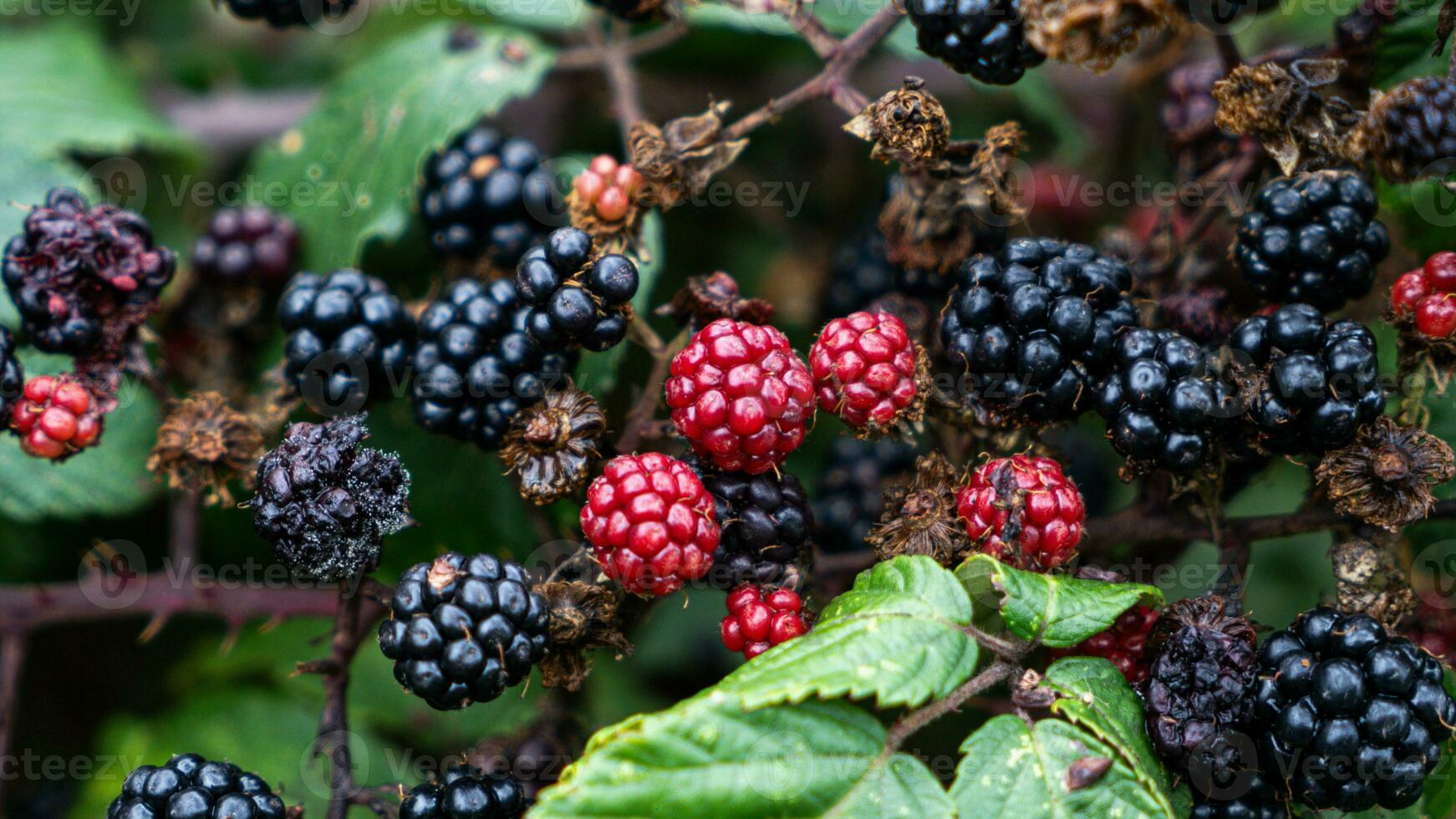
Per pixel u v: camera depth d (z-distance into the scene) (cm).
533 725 48
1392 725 43
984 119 55
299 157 52
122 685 53
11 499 50
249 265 50
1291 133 45
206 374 50
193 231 54
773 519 44
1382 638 44
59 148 53
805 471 52
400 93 51
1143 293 47
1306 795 43
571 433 45
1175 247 47
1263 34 53
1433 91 44
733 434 44
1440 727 43
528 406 45
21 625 48
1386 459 44
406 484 45
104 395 47
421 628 43
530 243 48
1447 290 45
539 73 51
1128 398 44
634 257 47
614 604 45
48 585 48
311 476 44
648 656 53
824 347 45
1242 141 47
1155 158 54
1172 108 49
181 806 44
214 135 56
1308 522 46
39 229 47
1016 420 45
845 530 50
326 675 46
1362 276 45
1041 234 56
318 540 44
